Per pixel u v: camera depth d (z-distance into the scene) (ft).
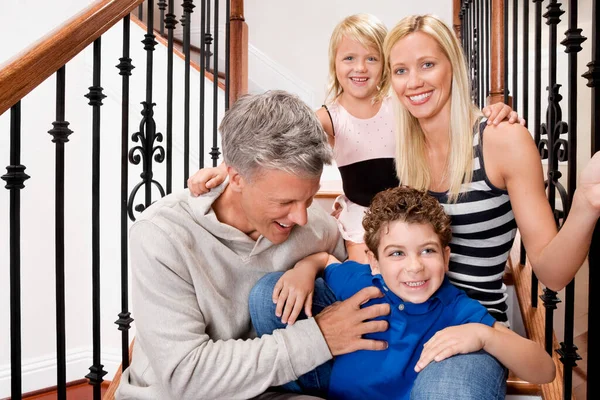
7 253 8.14
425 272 3.97
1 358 8.20
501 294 4.59
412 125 4.72
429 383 3.50
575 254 3.48
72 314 8.89
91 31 4.42
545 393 4.55
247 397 3.78
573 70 4.06
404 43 4.40
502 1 7.62
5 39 8.16
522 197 3.93
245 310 4.42
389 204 4.12
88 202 8.87
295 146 3.58
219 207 4.36
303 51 13.28
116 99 8.48
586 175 3.29
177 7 12.82
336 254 5.31
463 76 4.34
